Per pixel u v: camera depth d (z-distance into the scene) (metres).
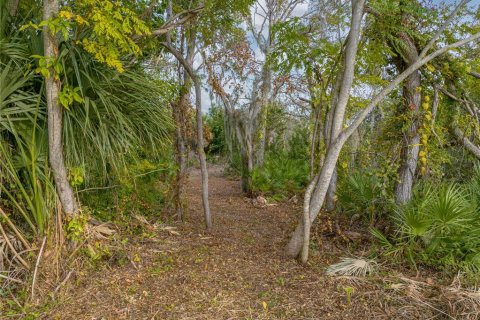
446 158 5.67
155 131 4.73
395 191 5.49
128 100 4.36
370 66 5.74
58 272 3.83
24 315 3.29
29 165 3.75
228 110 11.57
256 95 11.82
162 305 3.50
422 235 4.56
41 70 3.45
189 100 6.78
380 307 3.54
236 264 4.58
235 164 15.21
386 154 5.71
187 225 6.52
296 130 14.40
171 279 4.06
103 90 3.95
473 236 4.34
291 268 4.48
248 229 6.71
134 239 5.09
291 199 10.33
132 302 3.53
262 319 3.31
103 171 4.41
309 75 5.61
